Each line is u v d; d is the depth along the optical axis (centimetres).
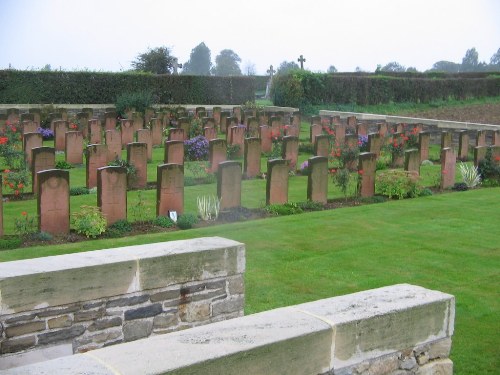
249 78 4106
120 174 1192
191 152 2164
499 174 1814
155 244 667
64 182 1132
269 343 420
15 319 564
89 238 1119
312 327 445
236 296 675
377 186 1639
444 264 989
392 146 2147
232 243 676
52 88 3519
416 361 497
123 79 3712
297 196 1559
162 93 3856
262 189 1638
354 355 461
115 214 1200
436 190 1688
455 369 649
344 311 475
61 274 578
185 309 644
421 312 492
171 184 1262
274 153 2206
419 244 1104
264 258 1006
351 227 1220
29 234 1115
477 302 830
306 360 439
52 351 584
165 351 406
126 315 614
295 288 871
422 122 2803
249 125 2669
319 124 2661
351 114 3153
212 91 4012
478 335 730
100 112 3491
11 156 1827
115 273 602
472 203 1484
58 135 2350
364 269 960
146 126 3005
